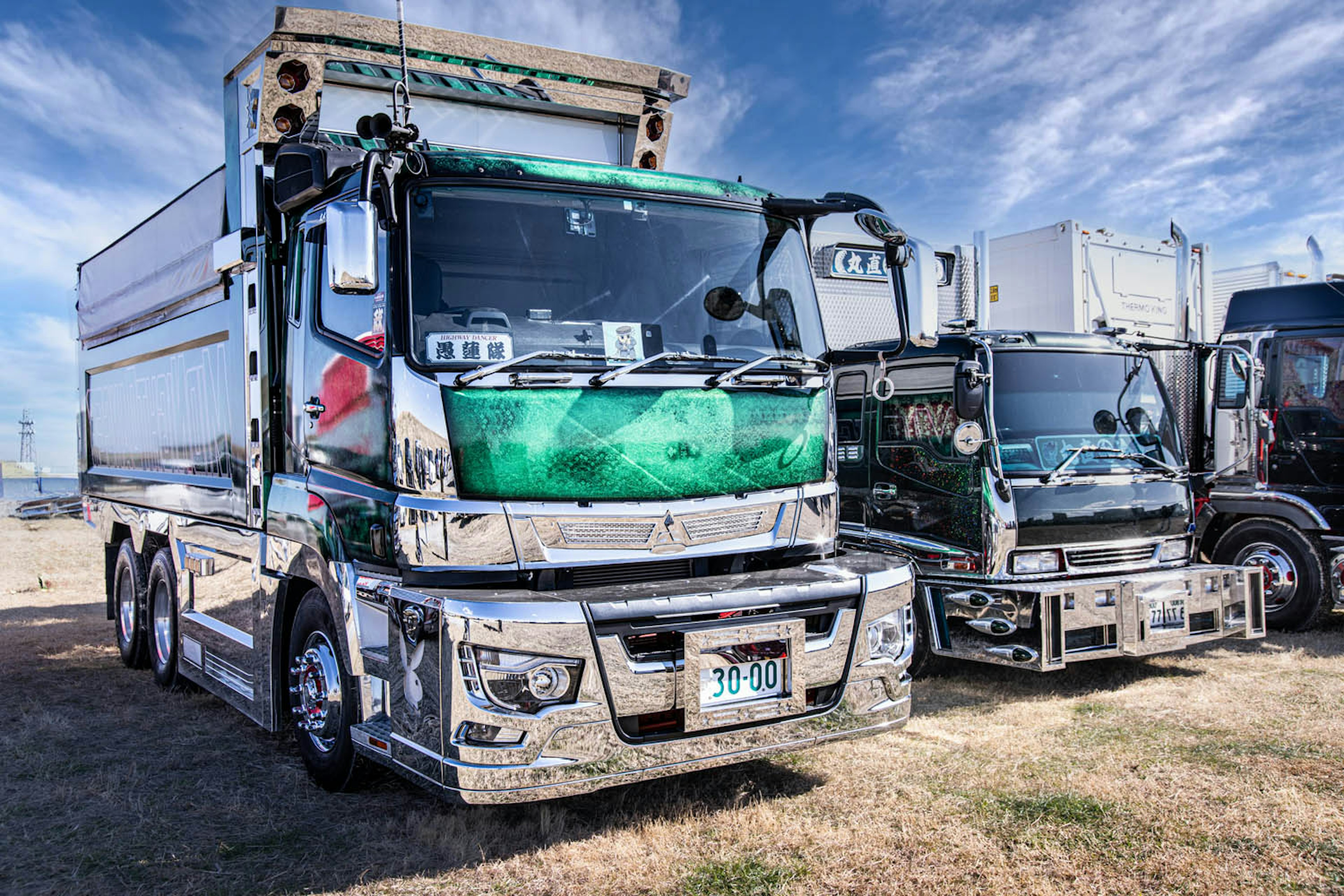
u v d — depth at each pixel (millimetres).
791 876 3525
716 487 4016
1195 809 4055
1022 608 5902
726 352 4355
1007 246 9031
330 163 4336
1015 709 5762
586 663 3490
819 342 4703
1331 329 7832
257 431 5012
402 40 4156
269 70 4660
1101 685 6359
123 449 7582
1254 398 7879
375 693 3891
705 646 3695
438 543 3562
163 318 6609
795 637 3889
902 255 4781
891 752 4973
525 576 3719
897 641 4273
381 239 3875
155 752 5266
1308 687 6059
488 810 4234
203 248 5730
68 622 9883
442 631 3441
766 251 4668
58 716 5988
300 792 4559
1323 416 7797
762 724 3832
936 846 3754
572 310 4059
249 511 5113
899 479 6695
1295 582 7898
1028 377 6520
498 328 3865
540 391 3701
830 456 4469
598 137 5703
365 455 3961
